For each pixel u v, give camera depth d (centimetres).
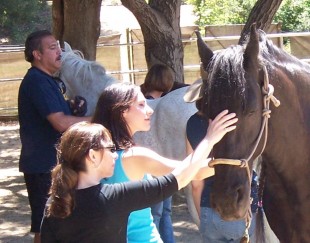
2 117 1432
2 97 1387
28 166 464
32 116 462
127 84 323
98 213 260
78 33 811
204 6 2236
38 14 2498
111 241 263
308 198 346
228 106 289
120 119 315
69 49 532
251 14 777
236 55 296
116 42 1370
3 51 1228
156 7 805
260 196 361
